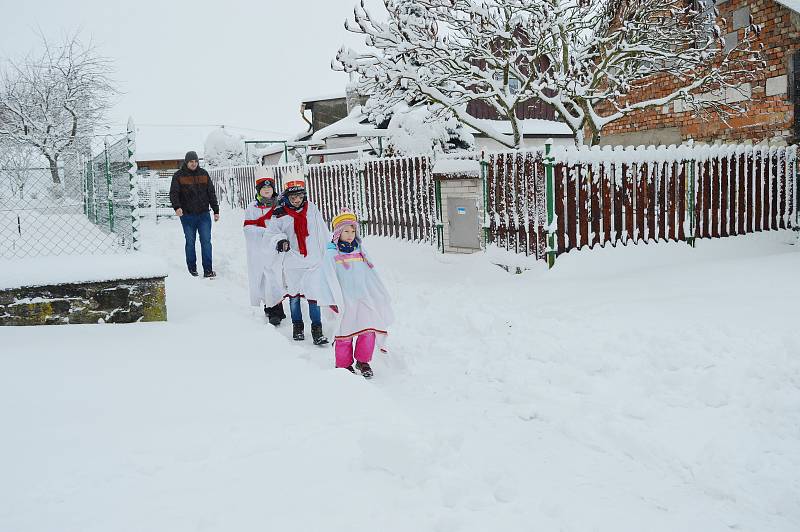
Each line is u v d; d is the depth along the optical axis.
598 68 12.18
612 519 3.51
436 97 12.35
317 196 16.72
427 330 7.43
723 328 6.22
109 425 4.11
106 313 7.00
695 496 3.78
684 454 4.24
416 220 12.55
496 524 3.21
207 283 10.74
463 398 5.46
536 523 3.30
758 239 11.17
